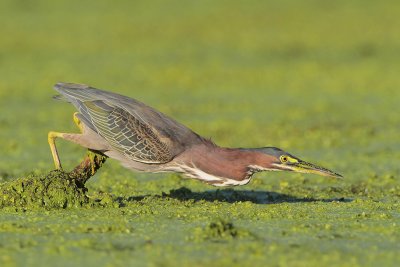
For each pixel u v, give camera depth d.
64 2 42.41
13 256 8.91
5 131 19.41
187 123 20.48
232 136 19.14
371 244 9.60
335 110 22.56
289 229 10.33
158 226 10.34
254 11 40.41
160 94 24.53
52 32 35.22
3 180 13.80
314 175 15.30
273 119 21.22
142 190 13.45
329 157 16.97
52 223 10.43
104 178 14.29
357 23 37.19
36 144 18.00
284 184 14.21
